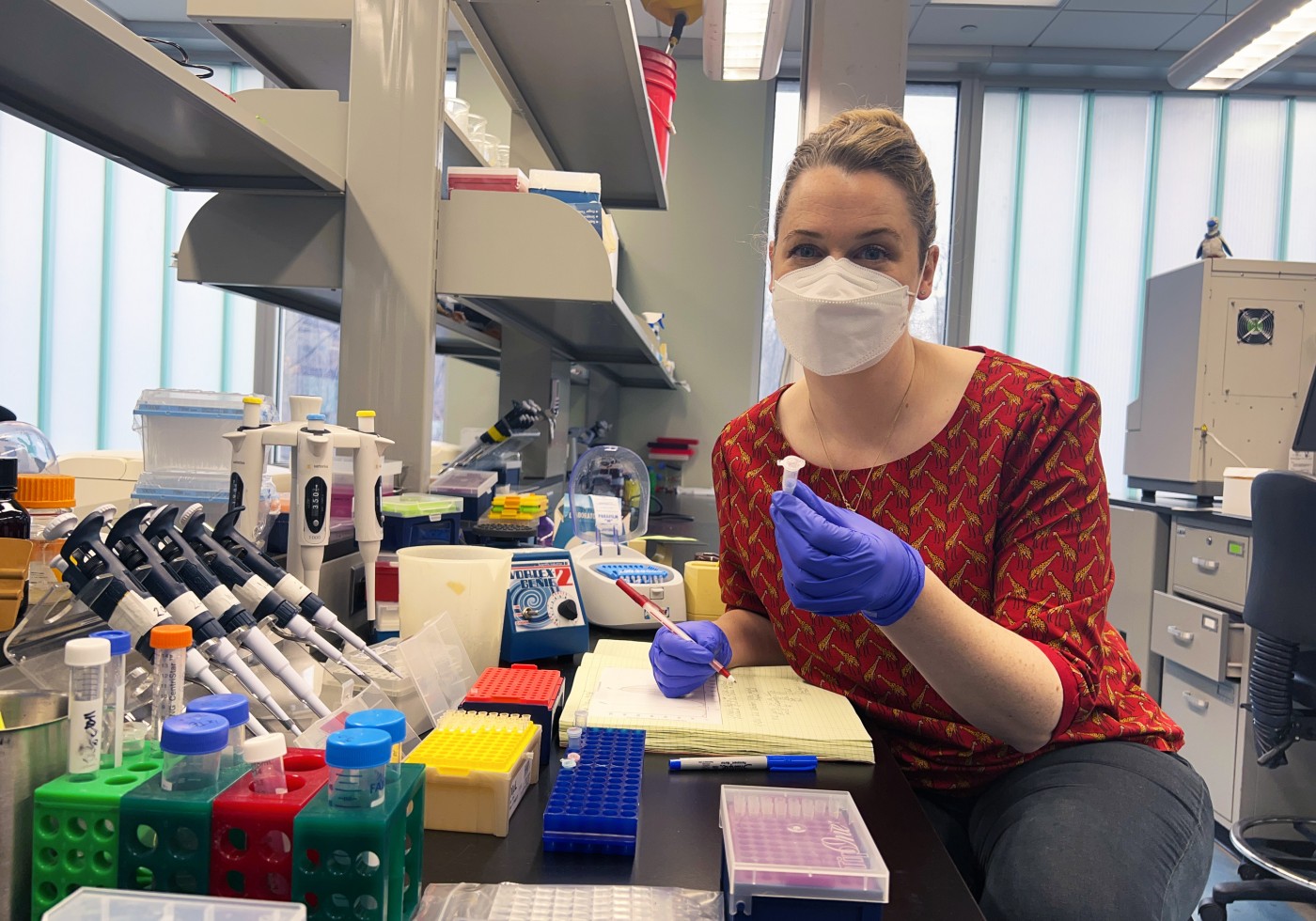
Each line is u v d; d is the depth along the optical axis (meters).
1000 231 4.52
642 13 4.13
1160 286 3.39
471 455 2.17
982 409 1.08
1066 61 4.30
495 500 1.57
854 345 1.02
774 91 4.53
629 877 0.61
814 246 1.05
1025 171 4.52
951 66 4.41
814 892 0.55
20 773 0.49
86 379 4.43
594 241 1.49
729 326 4.54
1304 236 4.46
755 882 0.55
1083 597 1.00
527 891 0.57
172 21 4.32
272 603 0.77
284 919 0.44
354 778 0.49
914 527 1.09
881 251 1.03
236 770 0.53
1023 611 0.99
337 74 2.06
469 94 4.42
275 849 0.49
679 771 0.82
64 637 0.69
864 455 1.13
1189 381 3.17
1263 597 2.20
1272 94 4.40
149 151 1.35
